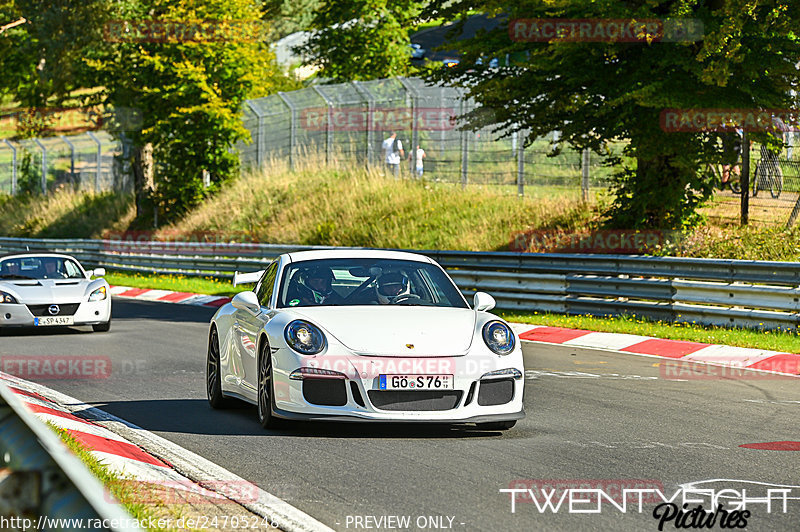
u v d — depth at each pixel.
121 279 112.38
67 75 145.62
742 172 77.44
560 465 23.52
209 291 93.62
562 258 67.12
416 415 26.31
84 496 7.69
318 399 26.45
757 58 61.59
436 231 99.62
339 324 27.55
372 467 23.05
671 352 49.94
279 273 31.00
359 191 113.88
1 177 194.75
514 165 108.50
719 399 35.34
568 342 55.66
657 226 74.88
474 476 22.14
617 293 63.12
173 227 133.50
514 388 27.39
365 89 120.81
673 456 24.86
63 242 131.38
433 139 113.62
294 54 164.12
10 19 149.62
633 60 65.12
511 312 70.06
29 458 8.89
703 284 57.50
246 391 29.98
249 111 138.50
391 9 160.25
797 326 52.69
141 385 38.38
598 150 73.19
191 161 135.50
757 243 70.12
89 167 186.38
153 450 25.28
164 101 133.50
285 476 22.14
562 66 65.56
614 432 28.27
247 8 134.75
